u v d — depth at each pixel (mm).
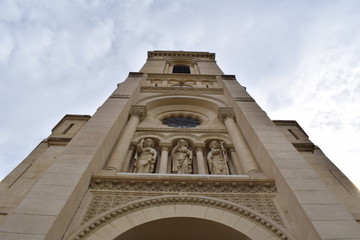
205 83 26141
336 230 7039
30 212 7305
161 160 13242
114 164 11398
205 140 15117
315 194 8344
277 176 9719
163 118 20141
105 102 16734
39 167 11688
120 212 8602
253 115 14742
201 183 9945
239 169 12484
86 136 11711
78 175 8977
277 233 7996
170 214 8617
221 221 8453
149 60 37281
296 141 15055
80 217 8398
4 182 10680
